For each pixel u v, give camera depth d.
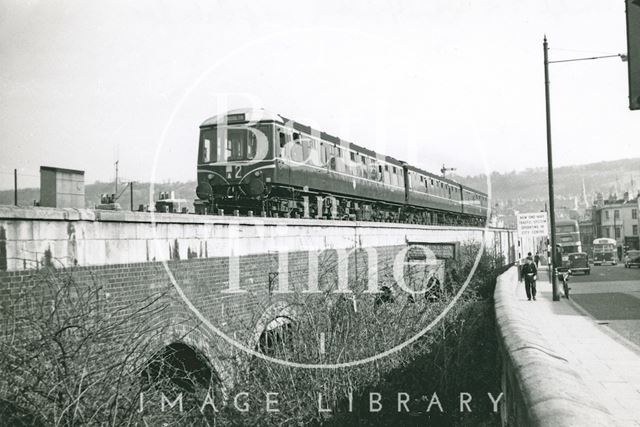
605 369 9.95
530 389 5.42
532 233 24.94
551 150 24.09
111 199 16.44
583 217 135.75
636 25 7.88
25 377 7.54
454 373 12.55
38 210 8.04
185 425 9.89
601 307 19.81
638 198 79.81
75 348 8.00
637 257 55.72
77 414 7.54
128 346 8.82
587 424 4.33
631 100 7.92
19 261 7.84
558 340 13.05
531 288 22.31
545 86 24.17
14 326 7.70
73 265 8.62
